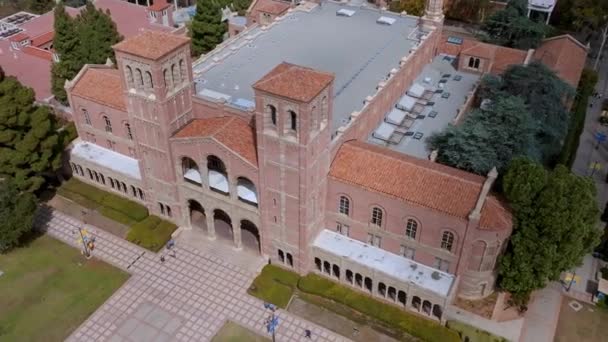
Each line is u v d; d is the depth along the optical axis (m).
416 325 67.62
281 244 73.62
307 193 65.75
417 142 83.25
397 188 67.00
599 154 98.50
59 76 103.38
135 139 77.38
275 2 116.81
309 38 96.69
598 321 69.38
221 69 86.50
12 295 73.56
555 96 86.56
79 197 90.00
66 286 74.75
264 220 72.44
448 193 65.31
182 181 77.31
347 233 74.25
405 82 92.44
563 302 71.81
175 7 153.50
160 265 77.38
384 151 71.50
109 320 70.12
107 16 107.94
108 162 88.50
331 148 68.81
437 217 64.94
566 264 66.25
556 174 65.38
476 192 64.62
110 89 85.88
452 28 141.88
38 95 106.38
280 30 99.38
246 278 75.19
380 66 89.06
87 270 77.00
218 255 78.56
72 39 102.38
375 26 101.50
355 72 86.94
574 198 62.94
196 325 69.31
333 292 72.12
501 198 68.38
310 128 61.22
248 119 73.00
